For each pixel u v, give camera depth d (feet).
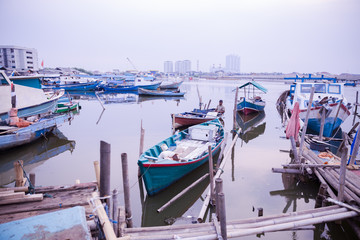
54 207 21.91
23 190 24.53
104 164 21.49
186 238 20.26
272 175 42.45
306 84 71.46
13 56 319.88
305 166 36.27
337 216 24.18
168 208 32.63
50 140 63.10
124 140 63.72
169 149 45.57
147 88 188.85
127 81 238.27
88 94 181.78
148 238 20.40
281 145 61.11
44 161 49.26
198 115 82.79
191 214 32.09
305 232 27.68
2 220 19.81
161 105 129.90
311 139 48.88
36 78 82.99
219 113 86.84
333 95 69.21
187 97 171.83
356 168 34.86
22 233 14.64
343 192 26.13
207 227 22.54
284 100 124.98
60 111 92.63
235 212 31.45
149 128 77.46
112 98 159.02
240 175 42.42
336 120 59.98
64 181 40.16
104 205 20.97
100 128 76.89
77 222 15.66
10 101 62.23
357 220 24.99
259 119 96.63
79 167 46.06
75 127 77.92
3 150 49.01
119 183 39.45
